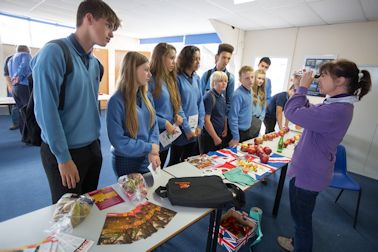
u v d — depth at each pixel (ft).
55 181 3.74
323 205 8.30
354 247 6.26
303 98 4.22
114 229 2.97
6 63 13.12
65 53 3.37
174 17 14.07
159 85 5.65
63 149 3.35
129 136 4.44
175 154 6.88
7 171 9.05
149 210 3.43
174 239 5.97
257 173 5.08
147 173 4.70
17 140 12.41
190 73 6.64
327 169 4.21
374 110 10.95
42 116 3.22
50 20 18.62
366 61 11.25
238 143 7.33
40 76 3.13
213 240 4.29
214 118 7.54
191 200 3.55
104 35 3.64
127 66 4.23
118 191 3.87
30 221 2.96
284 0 9.18
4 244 2.56
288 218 7.19
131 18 15.40
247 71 7.43
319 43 12.66
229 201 3.69
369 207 8.39
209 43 18.48
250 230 5.71
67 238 2.74
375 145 11.09
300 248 4.72
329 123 3.84
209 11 11.91
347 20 11.19
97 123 4.18
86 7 3.41
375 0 8.32
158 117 5.73
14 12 16.24
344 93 3.95
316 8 9.80
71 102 3.59
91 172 4.37
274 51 14.55
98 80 4.30
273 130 11.16
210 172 4.93
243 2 9.96
